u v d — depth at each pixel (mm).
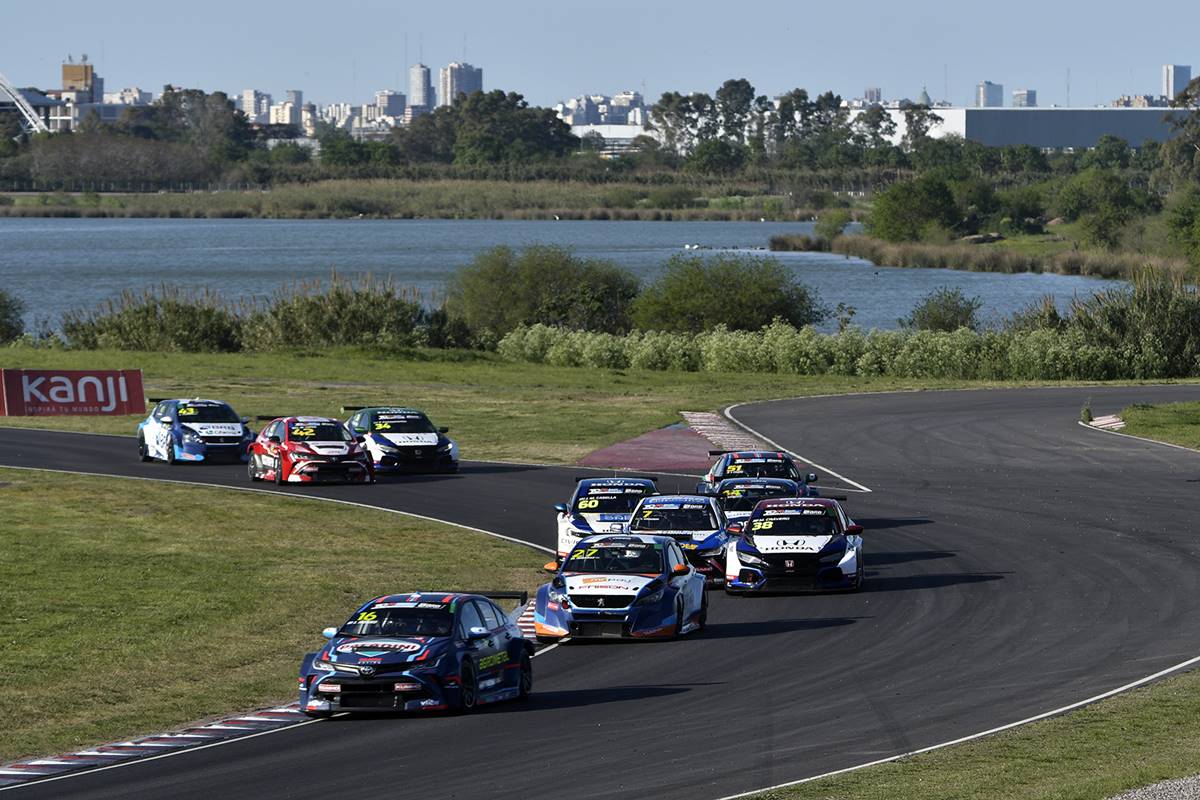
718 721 73875
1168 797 54750
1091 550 128125
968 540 134625
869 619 102750
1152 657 88000
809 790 58875
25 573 119125
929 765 63156
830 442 199500
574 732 71875
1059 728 70062
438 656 75500
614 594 96062
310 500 156125
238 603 110750
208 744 72688
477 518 147375
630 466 181000
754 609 108188
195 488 162000
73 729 77938
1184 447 194000
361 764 66375
